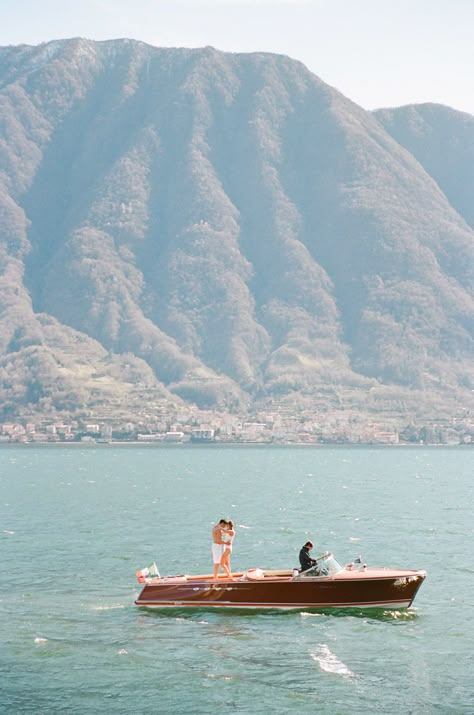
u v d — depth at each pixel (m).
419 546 68.06
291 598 45.69
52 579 53.41
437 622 43.84
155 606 46.31
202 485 146.25
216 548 46.59
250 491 130.75
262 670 37.03
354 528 79.75
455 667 37.38
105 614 45.06
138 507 100.88
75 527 79.25
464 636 41.50
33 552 63.59
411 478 174.00
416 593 47.50
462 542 70.44
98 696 34.28
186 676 36.28
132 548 65.69
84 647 39.69
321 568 46.06
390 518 89.00
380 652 39.25
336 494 125.06
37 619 44.00
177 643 40.34
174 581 46.34
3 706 33.28
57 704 33.53
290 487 141.12
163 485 146.12
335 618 44.47
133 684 35.44
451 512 96.25
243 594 45.88
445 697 34.25
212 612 45.44
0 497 116.06
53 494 122.56
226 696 34.31
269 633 41.97
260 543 69.12
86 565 58.22
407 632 42.16
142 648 39.62
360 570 46.78
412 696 34.34
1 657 38.28
